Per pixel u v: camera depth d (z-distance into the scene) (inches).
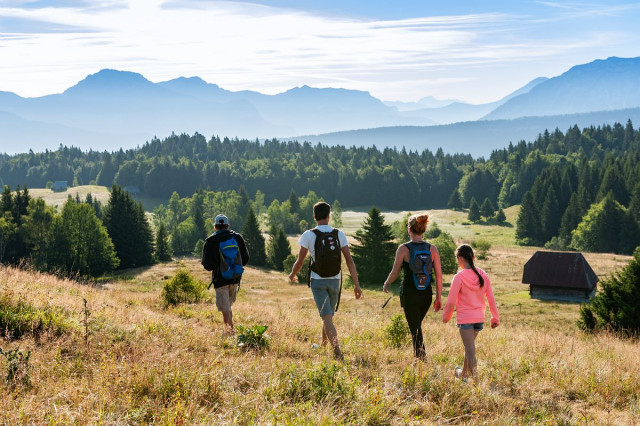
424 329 514.6
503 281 2743.6
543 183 7406.5
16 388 185.8
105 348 253.3
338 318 539.8
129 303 525.7
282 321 433.1
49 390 191.0
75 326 292.0
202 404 189.5
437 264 273.6
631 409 216.7
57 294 429.4
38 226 3225.9
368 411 185.0
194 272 2844.5
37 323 282.7
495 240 6117.1
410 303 271.0
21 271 592.4
